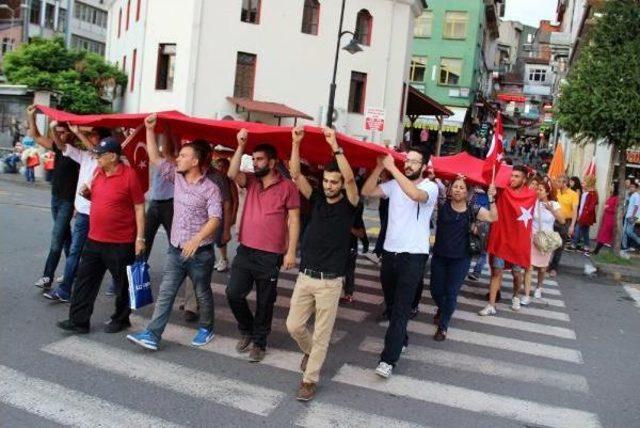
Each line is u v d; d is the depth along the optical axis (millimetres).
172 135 6520
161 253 10609
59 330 6098
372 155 5910
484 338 7289
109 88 28578
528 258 8469
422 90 42000
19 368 5121
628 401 5590
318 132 5168
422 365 6113
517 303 8898
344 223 5004
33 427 4168
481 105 47438
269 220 5598
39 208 14375
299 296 5082
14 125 24422
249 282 5711
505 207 8414
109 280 8242
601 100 12844
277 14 25953
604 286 11867
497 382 5812
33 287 7520
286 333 6684
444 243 6832
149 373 5246
